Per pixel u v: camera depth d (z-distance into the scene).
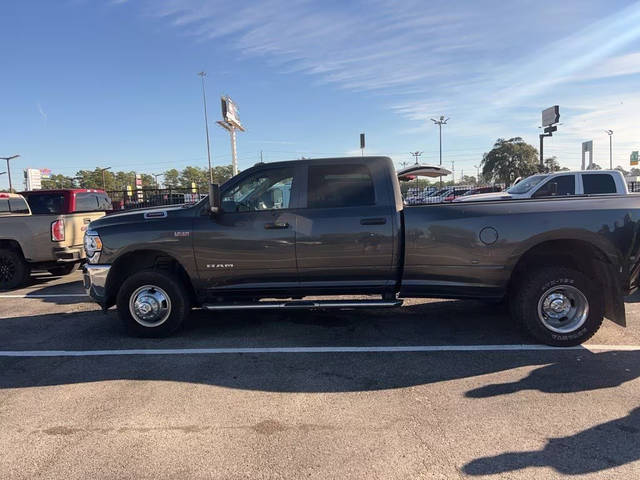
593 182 11.01
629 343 4.86
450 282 4.88
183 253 5.11
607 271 4.65
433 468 2.74
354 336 5.27
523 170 51.94
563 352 4.62
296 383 4.01
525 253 4.84
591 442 2.99
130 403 3.66
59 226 8.31
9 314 6.63
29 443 3.08
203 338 5.30
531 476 2.65
